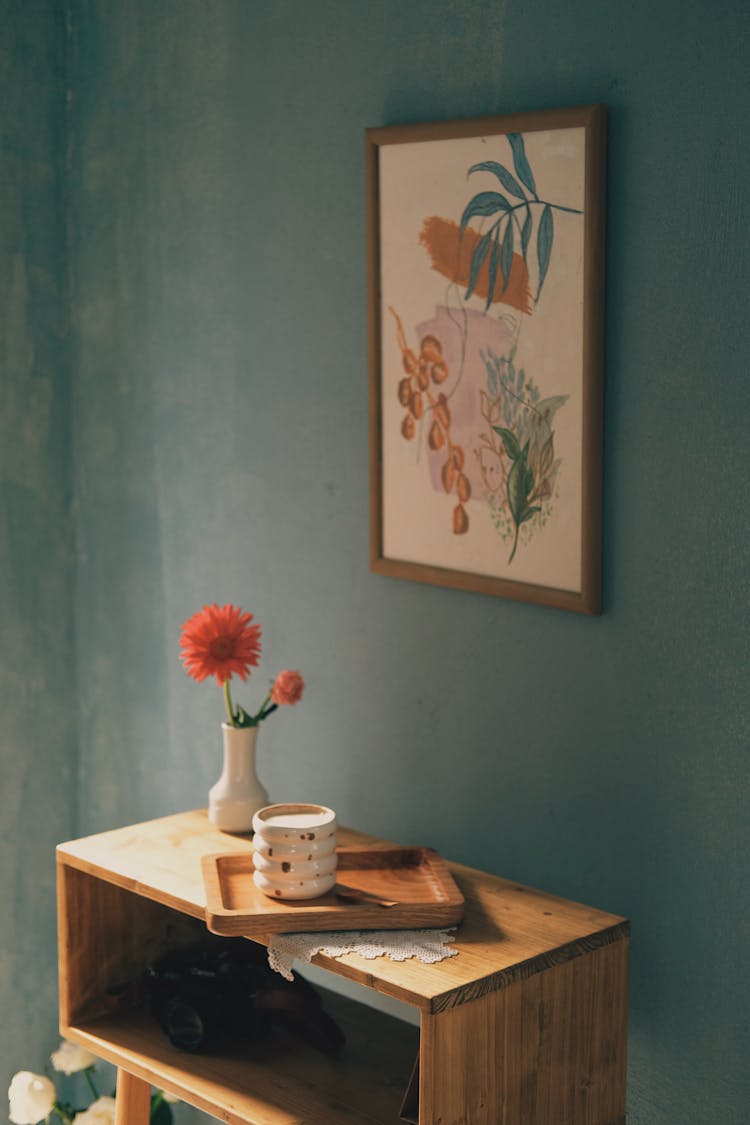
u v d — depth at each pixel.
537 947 1.67
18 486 2.57
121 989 2.09
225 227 2.30
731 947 1.73
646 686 1.79
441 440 1.99
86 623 2.67
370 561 2.12
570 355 1.81
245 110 2.24
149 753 2.58
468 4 1.89
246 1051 1.96
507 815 1.98
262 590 2.33
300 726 2.29
